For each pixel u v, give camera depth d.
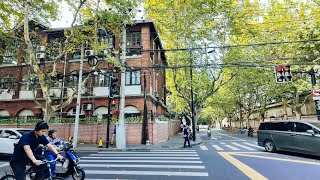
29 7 13.09
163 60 31.59
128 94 21.67
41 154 6.45
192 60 20.78
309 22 15.43
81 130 19.58
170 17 19.86
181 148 16.08
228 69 23.27
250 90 30.62
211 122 106.88
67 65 22.72
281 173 7.40
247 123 41.50
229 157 10.88
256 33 19.31
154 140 18.94
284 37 18.83
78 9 12.82
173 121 32.94
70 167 7.00
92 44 15.58
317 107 15.47
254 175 7.13
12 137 11.46
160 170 8.07
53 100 22.45
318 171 7.68
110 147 16.50
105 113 22.05
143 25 22.30
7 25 14.20
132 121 19.25
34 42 19.30
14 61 23.86
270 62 19.70
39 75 13.05
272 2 18.75
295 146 11.20
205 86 24.69
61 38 21.66
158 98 25.88
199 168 8.32
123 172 7.80
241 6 18.77
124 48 16.34
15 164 4.27
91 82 22.58
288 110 30.33
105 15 12.83
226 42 20.09
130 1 12.41
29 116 23.22
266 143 12.93
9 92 23.86
